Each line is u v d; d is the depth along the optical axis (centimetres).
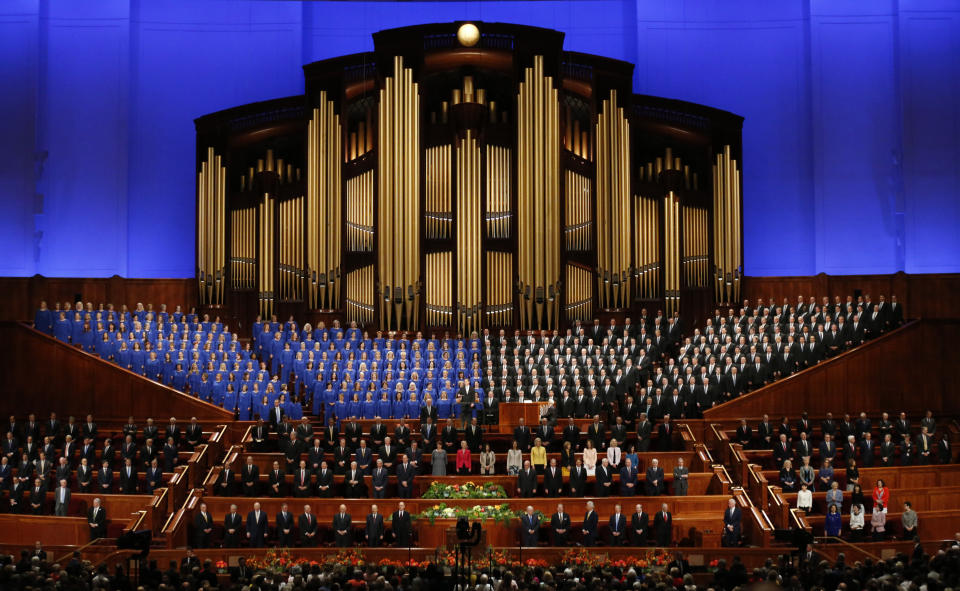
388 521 1905
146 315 2522
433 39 2602
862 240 2816
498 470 2116
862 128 2831
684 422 2242
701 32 2894
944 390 2358
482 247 2577
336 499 1934
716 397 2295
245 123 2705
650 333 2495
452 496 1945
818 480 2045
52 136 2827
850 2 2850
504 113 2633
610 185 2636
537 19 2906
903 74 2812
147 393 2300
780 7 2889
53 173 2820
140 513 1869
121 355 2377
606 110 2644
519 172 2594
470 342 2445
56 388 2327
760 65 2881
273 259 2641
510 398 2244
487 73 2628
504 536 1853
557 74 2606
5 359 2341
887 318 2439
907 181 2800
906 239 2792
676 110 2700
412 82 2589
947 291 2727
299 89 2878
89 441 2108
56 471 2031
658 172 2681
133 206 2848
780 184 2856
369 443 2150
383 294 2570
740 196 2697
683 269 2667
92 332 2439
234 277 2681
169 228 2853
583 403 2238
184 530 1902
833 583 1285
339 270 2606
